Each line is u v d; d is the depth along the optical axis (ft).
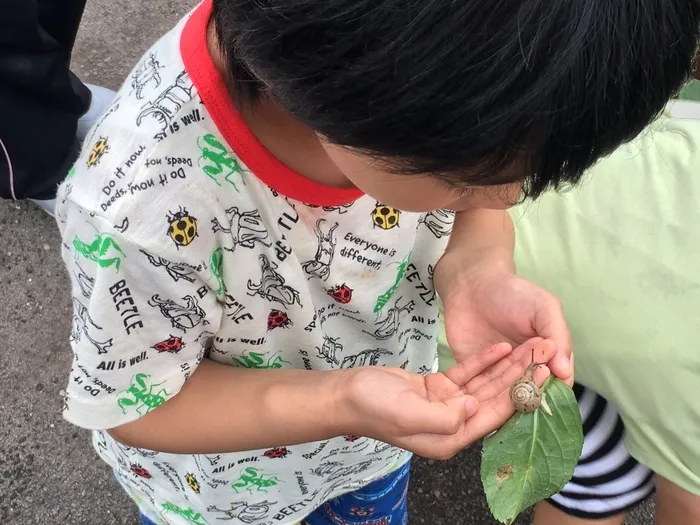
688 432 2.00
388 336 1.90
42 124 2.96
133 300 1.35
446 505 3.03
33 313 3.34
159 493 2.12
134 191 1.28
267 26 0.97
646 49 0.95
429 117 0.93
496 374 1.57
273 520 2.22
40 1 2.70
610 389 2.12
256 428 1.55
